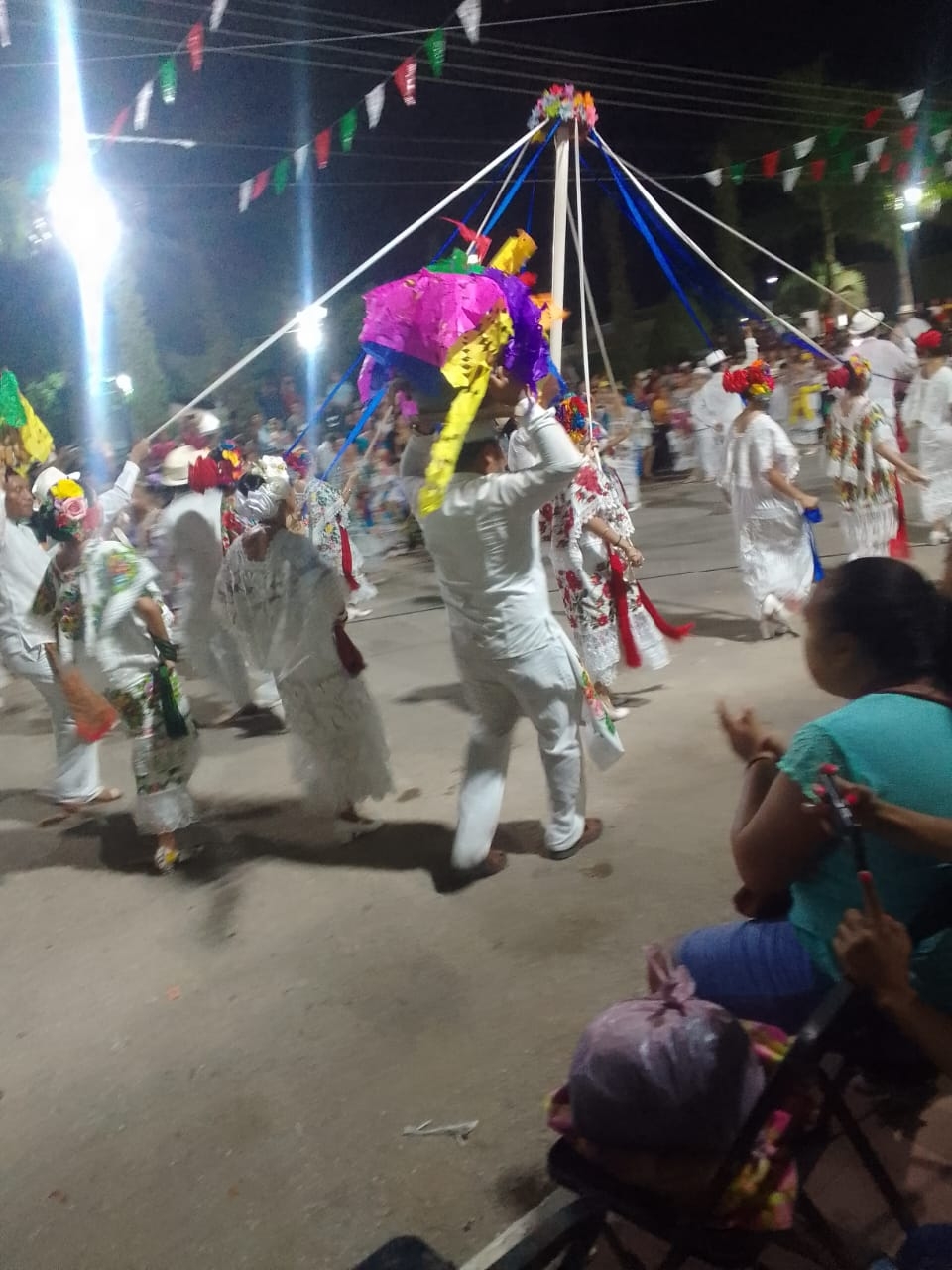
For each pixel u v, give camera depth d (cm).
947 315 1485
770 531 655
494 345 322
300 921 387
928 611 212
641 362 2231
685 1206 192
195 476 564
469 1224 244
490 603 369
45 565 520
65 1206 265
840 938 188
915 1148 240
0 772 586
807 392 1363
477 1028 313
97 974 369
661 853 402
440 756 532
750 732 245
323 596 415
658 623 557
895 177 1869
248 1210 256
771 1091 180
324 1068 304
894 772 194
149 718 427
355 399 1371
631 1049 196
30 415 543
